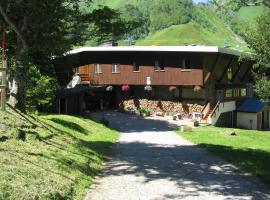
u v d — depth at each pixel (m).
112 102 54.41
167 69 49.78
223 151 23.48
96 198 12.64
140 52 50.72
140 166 18.08
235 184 15.05
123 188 14.01
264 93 42.88
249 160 20.20
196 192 13.80
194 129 40.47
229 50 49.62
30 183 11.39
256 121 51.94
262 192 13.99
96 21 20.17
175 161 19.58
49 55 38.28
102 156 19.84
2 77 18.42
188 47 47.44
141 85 52.06
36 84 33.16
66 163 14.96
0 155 13.06
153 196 13.16
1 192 10.11
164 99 52.03
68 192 12.21
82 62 53.16
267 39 41.88
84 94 49.84
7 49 24.95
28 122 19.28
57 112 41.62
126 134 33.91
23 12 18.97
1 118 17.45
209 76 49.06
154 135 33.31
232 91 51.84
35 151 14.91
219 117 48.78
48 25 19.27
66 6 19.39
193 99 50.59
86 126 32.12
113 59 51.94
